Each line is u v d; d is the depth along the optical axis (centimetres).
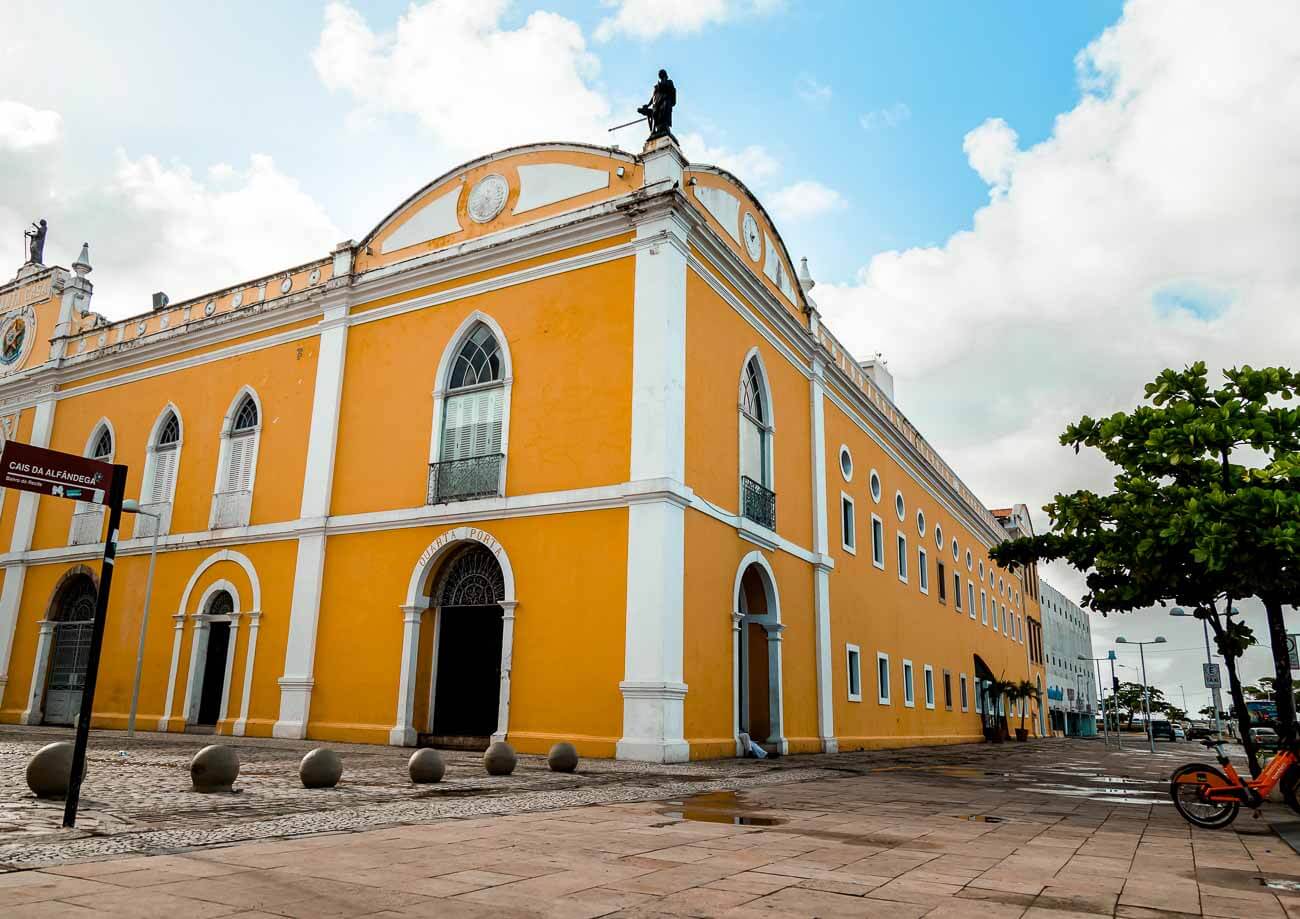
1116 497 1090
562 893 404
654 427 1359
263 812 626
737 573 1551
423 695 1507
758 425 1766
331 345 1780
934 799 910
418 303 1692
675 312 1417
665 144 1465
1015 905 411
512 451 1504
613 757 1262
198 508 1908
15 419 2375
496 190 1667
